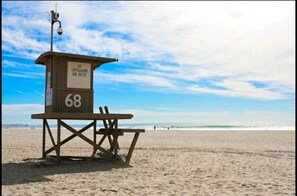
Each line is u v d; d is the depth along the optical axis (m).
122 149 16.81
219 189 7.66
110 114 11.13
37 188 7.55
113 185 7.97
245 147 19.41
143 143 21.70
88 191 7.29
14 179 8.63
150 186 7.88
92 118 11.07
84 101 11.33
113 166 10.95
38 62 12.51
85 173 9.66
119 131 11.62
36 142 21.73
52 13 11.91
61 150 16.33
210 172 10.09
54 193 7.06
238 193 7.29
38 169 10.25
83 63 11.40
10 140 23.59
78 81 11.28
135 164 11.52
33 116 12.21
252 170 10.59
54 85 10.91
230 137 32.53
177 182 8.42
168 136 33.94
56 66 11.00
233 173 9.97
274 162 12.55
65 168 10.48
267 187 7.99
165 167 10.95
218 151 16.34
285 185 8.27
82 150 16.42
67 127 11.16
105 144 20.55
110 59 11.59
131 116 11.55
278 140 27.28
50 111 11.11
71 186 7.82
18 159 12.48
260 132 48.66
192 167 11.02
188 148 17.86
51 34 11.88
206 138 30.22
